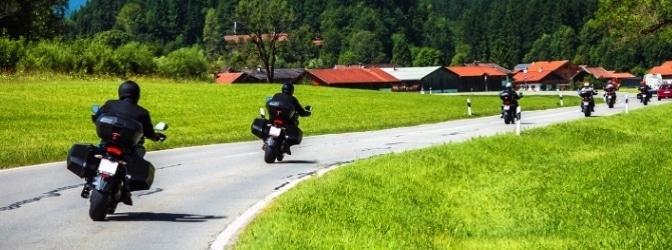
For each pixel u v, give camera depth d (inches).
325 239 430.3
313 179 706.8
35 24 3796.8
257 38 5767.7
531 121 1785.2
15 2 3575.3
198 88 2669.8
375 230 474.9
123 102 496.7
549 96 4005.9
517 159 983.0
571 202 650.2
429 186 725.9
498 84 7500.0
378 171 766.5
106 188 487.8
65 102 1942.7
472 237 513.0
